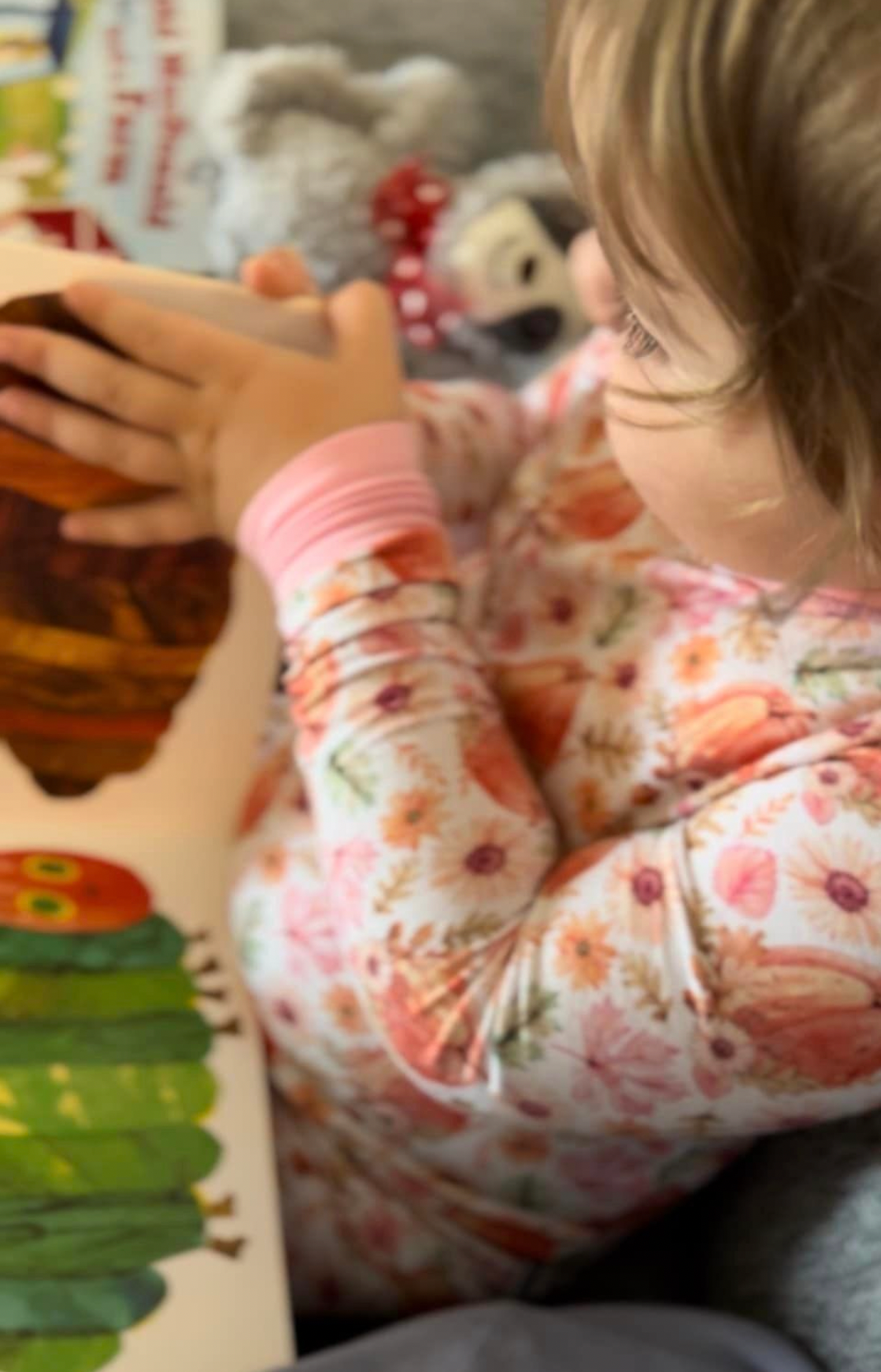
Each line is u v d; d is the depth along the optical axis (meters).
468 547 0.81
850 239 0.37
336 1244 0.68
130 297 0.63
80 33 0.90
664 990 0.53
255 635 0.70
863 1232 0.56
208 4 0.92
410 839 0.58
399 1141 0.67
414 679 0.59
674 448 0.46
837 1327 0.55
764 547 0.47
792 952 0.52
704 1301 0.67
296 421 0.62
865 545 0.43
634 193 0.40
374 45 0.93
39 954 0.64
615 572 0.64
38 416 0.62
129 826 0.70
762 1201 0.64
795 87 0.36
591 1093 0.56
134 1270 0.55
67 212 0.84
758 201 0.38
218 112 0.89
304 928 0.65
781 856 0.52
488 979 0.57
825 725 0.56
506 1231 0.68
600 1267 0.72
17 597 0.65
